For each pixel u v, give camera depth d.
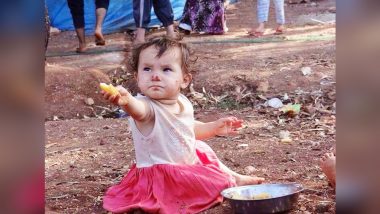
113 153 4.33
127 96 2.78
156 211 2.83
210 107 6.12
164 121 2.95
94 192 3.43
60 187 3.54
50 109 6.37
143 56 2.99
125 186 3.04
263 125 5.07
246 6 11.73
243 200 2.75
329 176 3.19
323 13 10.83
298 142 4.43
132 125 3.01
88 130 5.17
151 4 8.42
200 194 2.94
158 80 2.93
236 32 9.53
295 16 10.70
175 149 2.98
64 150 4.48
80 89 6.81
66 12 10.15
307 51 7.68
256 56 7.57
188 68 3.11
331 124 5.03
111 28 9.84
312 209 2.94
